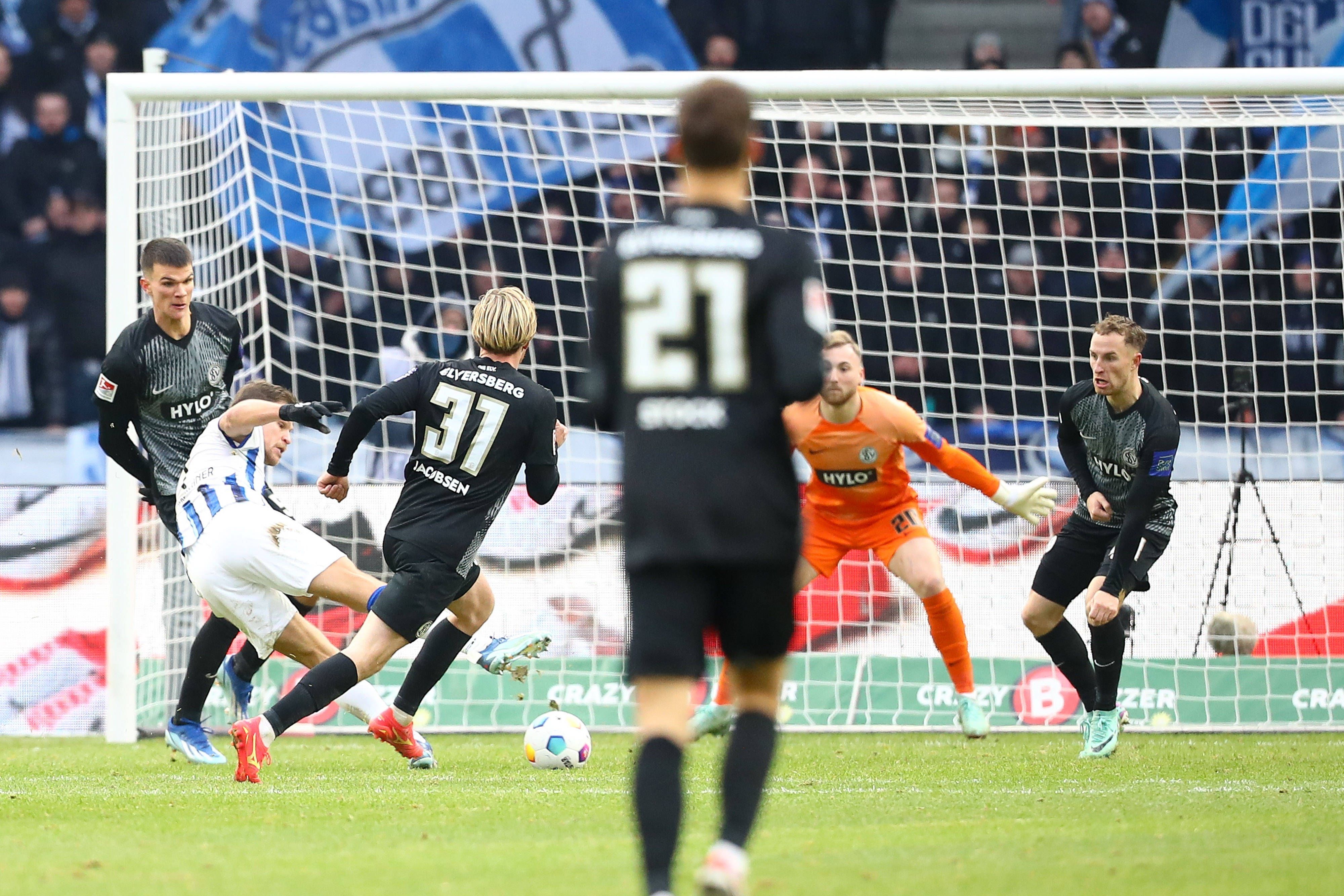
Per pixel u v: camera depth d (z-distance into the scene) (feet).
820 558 81.76
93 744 91.04
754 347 32.24
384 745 87.92
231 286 109.40
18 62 162.20
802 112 108.37
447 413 65.98
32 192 160.66
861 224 153.48
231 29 165.27
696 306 32.22
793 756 78.13
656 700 31.94
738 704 34.32
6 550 99.86
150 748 87.25
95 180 161.68
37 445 153.38
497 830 47.55
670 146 156.15
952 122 106.63
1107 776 66.54
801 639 100.53
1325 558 100.37
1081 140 155.43
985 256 152.56
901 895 34.37
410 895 34.94
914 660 100.68
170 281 73.00
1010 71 91.30
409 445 132.05
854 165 154.40
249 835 46.57
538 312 155.12
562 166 159.53
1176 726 98.48
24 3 162.09
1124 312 151.12
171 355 75.56
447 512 65.92
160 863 40.32
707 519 31.45
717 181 33.60
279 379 148.56
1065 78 91.25
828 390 75.92
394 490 100.63
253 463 69.41
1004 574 101.50
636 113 102.22
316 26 165.99
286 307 122.93
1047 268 119.03
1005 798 57.21
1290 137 153.28
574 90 92.43
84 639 99.40
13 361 158.61
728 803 31.91
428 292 154.81
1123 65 168.96
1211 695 99.25
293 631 68.85
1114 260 152.25
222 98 93.86
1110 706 77.30
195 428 77.41
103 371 75.05
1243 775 67.21
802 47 169.89
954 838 45.01
